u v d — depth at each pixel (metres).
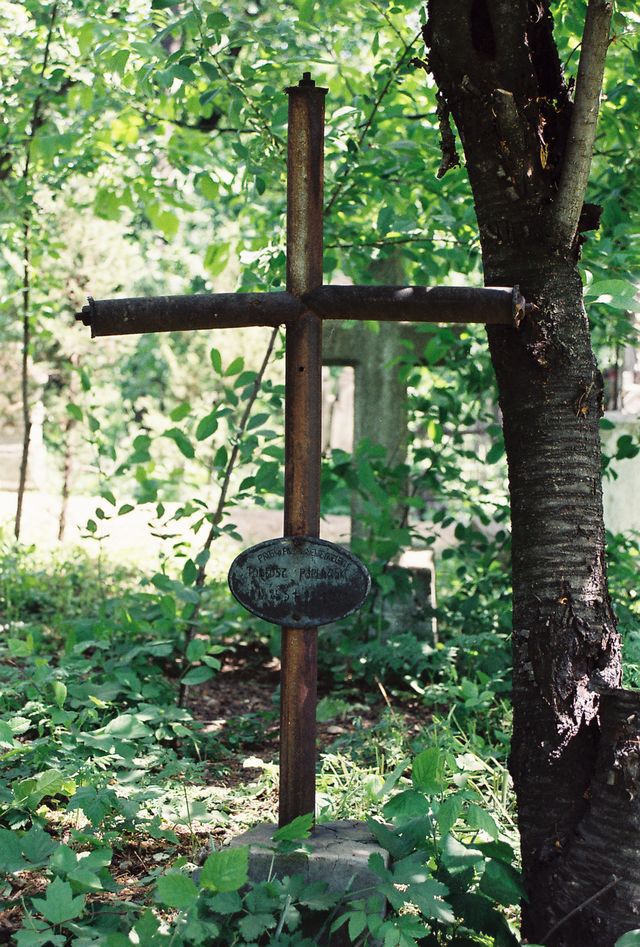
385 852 3.08
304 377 3.23
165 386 17.44
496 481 9.76
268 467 5.65
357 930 2.72
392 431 7.55
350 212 6.38
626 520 9.35
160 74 5.08
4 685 5.30
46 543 11.30
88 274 11.42
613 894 2.89
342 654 6.67
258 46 5.61
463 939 3.02
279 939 2.81
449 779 4.08
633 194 5.79
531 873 3.07
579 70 3.14
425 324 6.79
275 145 5.71
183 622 5.84
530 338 3.24
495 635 6.31
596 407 3.28
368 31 6.04
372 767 4.82
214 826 4.02
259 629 7.29
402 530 6.46
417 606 6.87
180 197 7.02
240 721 5.61
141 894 3.40
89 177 7.69
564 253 3.29
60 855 2.93
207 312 3.21
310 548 3.21
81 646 5.34
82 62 6.88
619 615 6.21
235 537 5.62
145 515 13.70
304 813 3.26
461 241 5.89
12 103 6.98
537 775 3.11
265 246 6.36
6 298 8.66
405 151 5.82
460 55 3.22
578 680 3.12
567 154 3.18
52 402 13.09
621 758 2.94
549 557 3.18
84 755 4.25
